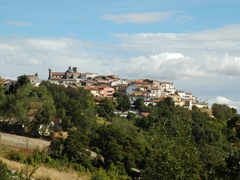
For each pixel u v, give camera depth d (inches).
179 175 1519.4
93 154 3720.5
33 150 3070.9
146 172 1633.9
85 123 4790.8
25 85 4800.7
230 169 1106.7
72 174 2421.3
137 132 5497.1
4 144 3213.6
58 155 3107.8
